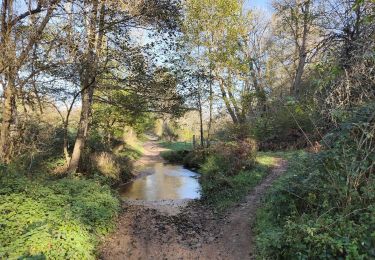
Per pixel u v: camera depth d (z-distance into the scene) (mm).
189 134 43531
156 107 13617
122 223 9039
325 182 5809
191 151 24078
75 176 11562
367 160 5203
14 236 5703
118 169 16641
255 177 12594
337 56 5941
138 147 33188
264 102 20922
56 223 6266
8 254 5098
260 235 6637
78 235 6184
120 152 22812
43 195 7445
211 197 12164
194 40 19125
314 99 5934
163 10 10953
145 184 16688
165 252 7316
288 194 6801
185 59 18422
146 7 10312
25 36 9414
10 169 8398
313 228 4691
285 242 5062
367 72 5227
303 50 14695
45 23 9688
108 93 13812
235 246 7363
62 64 10133
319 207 5809
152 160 27562
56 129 13914
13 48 9062
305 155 7523
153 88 12648
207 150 19922
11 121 10547
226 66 20266
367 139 5203
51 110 14281
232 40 20172
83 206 7629
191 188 15469
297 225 5062
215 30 19781
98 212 7855
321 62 5961
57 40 9781
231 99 20969
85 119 12711
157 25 11242
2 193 7062
